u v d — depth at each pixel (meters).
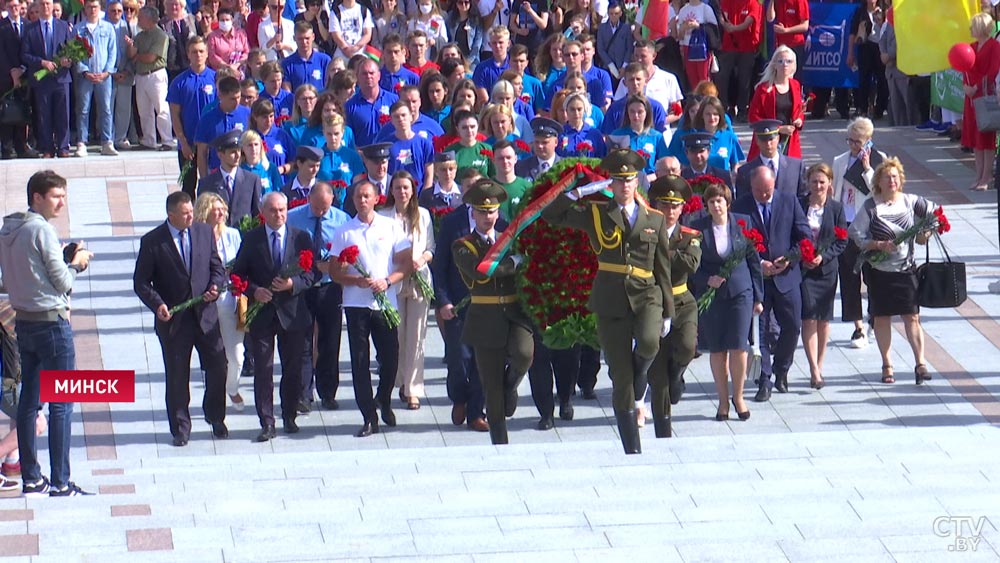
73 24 48.53
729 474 20.25
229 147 30.66
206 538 16.62
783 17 50.25
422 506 18.17
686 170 31.75
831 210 28.91
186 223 25.83
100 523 17.53
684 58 48.84
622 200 22.39
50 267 20.86
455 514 17.80
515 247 23.69
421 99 36.28
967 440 22.92
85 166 47.22
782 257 28.03
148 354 31.20
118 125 49.47
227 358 27.97
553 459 21.91
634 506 18.08
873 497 18.50
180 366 26.33
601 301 22.66
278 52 47.44
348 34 46.97
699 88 32.88
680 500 18.34
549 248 23.30
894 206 28.89
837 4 50.84
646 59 39.50
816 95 52.00
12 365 21.64
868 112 52.28
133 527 17.41
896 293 29.03
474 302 24.50
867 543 15.88
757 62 50.97
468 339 24.59
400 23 49.25
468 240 24.25
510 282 24.34
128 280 35.91
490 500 18.58
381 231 27.00
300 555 15.73
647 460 21.73
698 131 32.38
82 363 30.56
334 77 35.81
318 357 28.12
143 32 48.69
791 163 31.00
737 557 15.52
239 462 23.48
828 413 28.11
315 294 27.55
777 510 17.62
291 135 33.97
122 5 48.81
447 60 38.56
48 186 20.91
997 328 32.34
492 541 16.20
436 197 29.62
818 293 28.84
